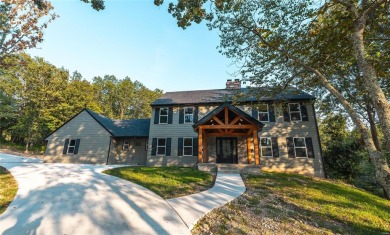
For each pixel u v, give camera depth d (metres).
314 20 9.01
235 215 5.89
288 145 15.62
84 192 7.36
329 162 17.28
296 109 16.39
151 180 9.73
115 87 52.56
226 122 13.59
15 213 5.25
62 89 34.41
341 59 10.09
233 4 9.70
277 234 4.92
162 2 8.60
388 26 8.00
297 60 9.54
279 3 9.43
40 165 13.88
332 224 5.75
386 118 5.33
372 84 5.81
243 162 16.03
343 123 17.20
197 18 8.63
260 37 10.19
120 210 5.77
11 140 34.53
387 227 5.74
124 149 20.25
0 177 9.34
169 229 4.70
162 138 18.20
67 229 4.51
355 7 7.06
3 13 13.03
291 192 8.56
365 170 18.48
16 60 15.49
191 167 14.58
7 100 30.52
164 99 20.17
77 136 19.59
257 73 11.91
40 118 29.70
